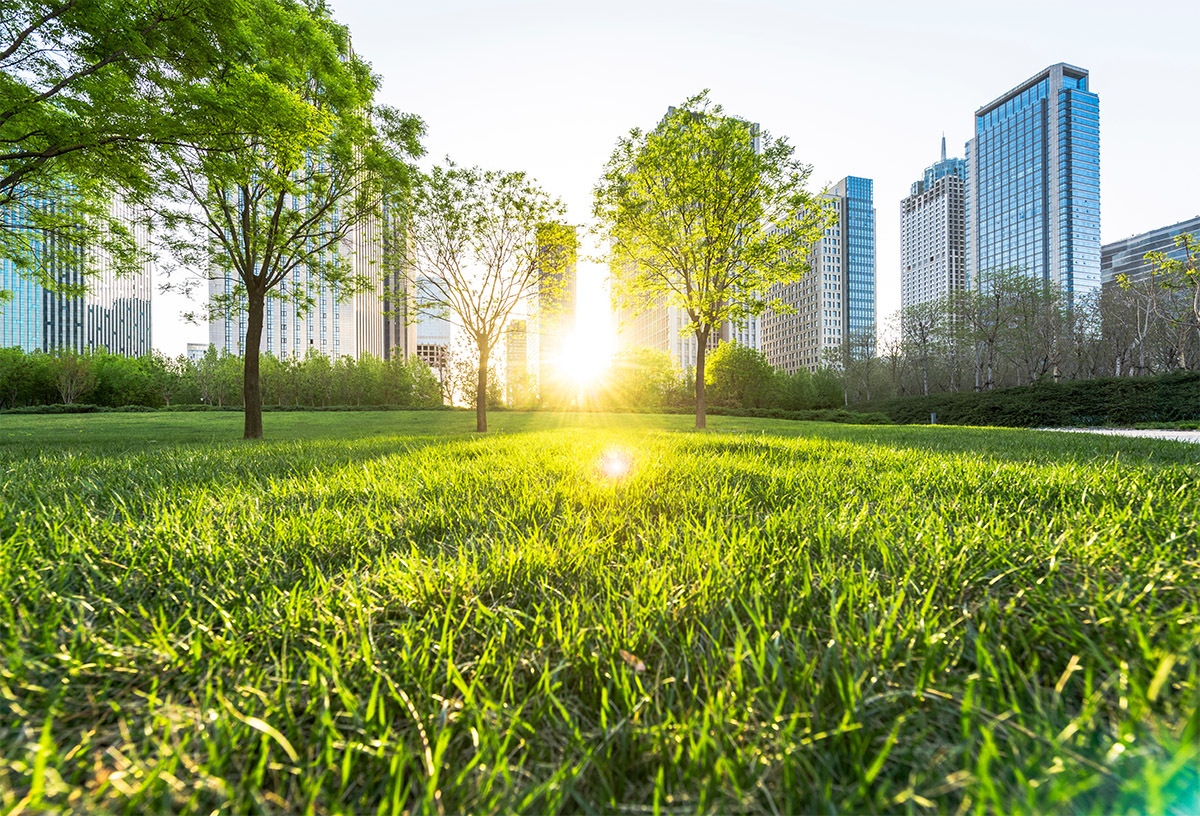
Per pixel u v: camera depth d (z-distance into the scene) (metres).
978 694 0.92
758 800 0.75
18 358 47.91
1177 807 0.67
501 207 14.03
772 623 1.25
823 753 0.80
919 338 47.84
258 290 11.48
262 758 0.79
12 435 12.01
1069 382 28.16
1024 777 0.72
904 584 1.38
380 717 0.89
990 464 3.95
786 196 14.41
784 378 56.06
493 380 58.19
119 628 1.20
